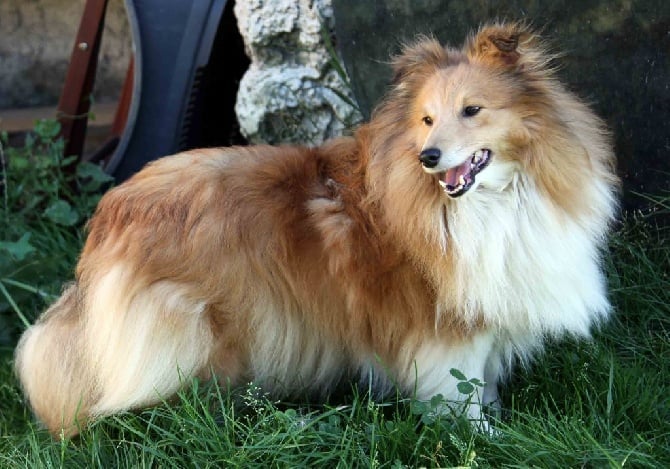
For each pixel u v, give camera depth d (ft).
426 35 6.61
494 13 6.45
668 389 5.80
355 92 6.86
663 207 6.41
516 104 5.40
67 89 7.89
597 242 5.69
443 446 5.53
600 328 6.14
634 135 6.36
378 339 5.75
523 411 5.86
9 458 5.75
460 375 5.58
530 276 5.50
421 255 5.52
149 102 7.34
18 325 6.78
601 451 5.32
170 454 5.66
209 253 5.65
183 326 5.64
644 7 6.13
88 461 5.68
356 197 5.67
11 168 7.55
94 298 5.73
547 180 5.44
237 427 5.73
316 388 5.98
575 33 6.31
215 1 7.26
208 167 5.78
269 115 7.07
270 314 5.73
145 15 7.29
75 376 5.78
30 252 6.84
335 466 5.51
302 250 5.69
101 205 5.89
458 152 5.32
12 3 10.28
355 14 6.71
